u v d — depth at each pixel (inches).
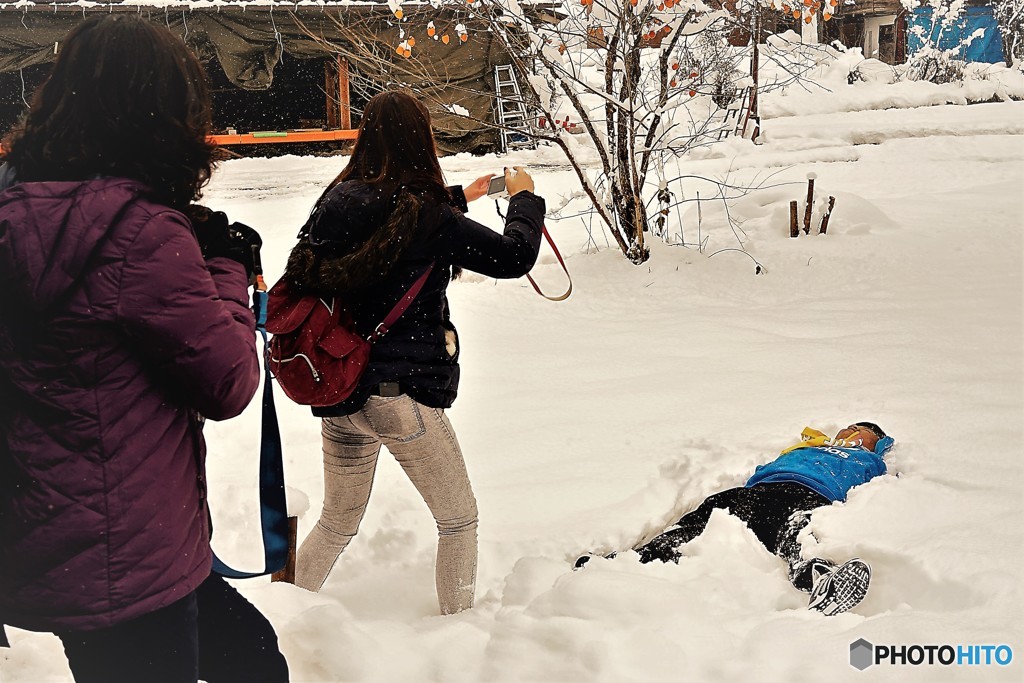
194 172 82.0
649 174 605.6
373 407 119.1
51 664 117.3
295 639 117.0
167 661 81.9
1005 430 170.2
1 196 77.2
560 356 259.3
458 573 128.9
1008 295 295.6
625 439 193.0
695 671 104.3
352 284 114.0
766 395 212.4
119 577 77.1
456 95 770.8
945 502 133.6
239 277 85.7
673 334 273.1
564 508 162.7
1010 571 113.2
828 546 125.0
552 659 109.0
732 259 344.2
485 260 119.8
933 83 1048.2
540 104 334.3
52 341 74.7
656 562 130.2
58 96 77.9
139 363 77.5
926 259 343.9
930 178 594.2
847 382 216.4
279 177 735.7
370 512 162.4
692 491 162.9
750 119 797.9
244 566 146.1
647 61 384.2
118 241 75.4
